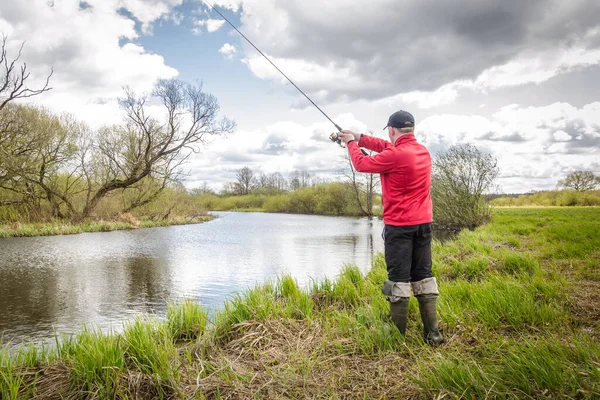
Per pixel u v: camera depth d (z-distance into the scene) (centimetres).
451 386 194
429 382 199
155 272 825
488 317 300
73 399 214
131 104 2306
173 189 3091
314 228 2225
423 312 272
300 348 271
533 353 207
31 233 1773
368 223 2750
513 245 881
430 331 269
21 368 256
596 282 430
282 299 461
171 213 3016
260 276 761
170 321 366
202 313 390
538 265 531
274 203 5744
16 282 732
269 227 2331
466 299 373
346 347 267
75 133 2230
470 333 276
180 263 943
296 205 5278
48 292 645
